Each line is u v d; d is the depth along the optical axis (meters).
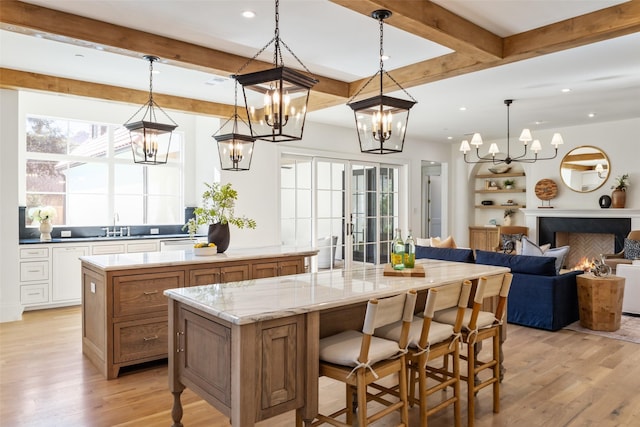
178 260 3.79
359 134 3.16
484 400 3.13
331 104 5.41
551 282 4.82
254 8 3.22
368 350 2.13
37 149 6.26
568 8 3.23
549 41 3.51
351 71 4.73
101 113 6.61
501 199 9.66
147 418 2.82
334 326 2.71
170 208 7.40
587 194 7.74
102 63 4.37
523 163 8.63
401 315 2.30
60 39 3.39
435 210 11.09
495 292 2.94
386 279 2.86
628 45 3.89
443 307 2.55
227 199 4.50
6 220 5.10
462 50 3.55
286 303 2.17
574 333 4.79
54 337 4.52
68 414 2.86
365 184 8.11
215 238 4.36
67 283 5.89
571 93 5.50
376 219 8.30
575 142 7.83
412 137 8.83
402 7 2.93
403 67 4.54
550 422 2.80
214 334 2.15
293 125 2.66
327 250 7.47
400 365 2.35
